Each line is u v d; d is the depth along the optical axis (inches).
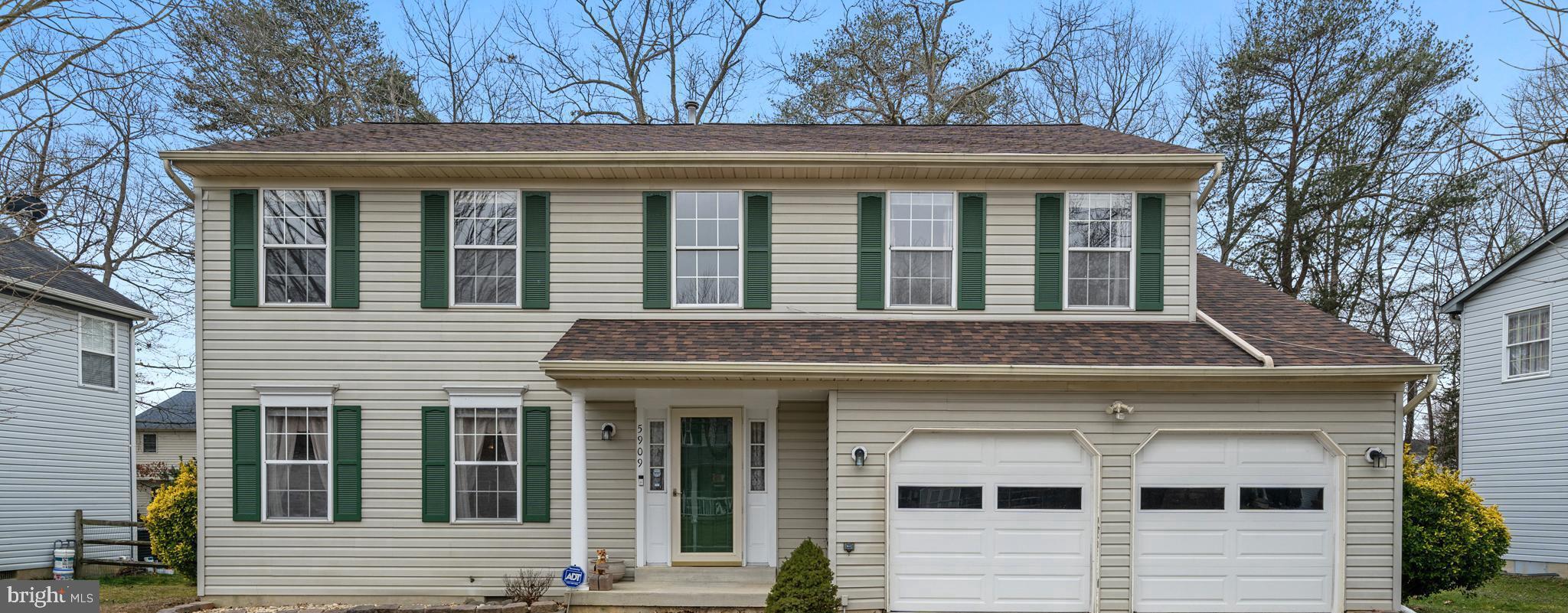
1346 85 842.8
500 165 452.1
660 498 449.4
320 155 445.7
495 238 466.3
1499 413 718.5
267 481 451.5
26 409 633.6
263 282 456.4
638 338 427.8
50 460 655.8
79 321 691.4
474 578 449.1
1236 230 959.6
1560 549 650.2
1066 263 468.8
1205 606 400.5
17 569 620.4
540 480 452.4
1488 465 730.2
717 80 1053.2
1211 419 402.6
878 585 398.6
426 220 462.3
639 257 467.5
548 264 464.4
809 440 452.4
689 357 398.3
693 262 471.8
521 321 462.3
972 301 466.9
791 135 567.2
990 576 402.3
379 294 459.2
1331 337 433.1
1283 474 404.5
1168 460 404.8
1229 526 403.2
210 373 453.7
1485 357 737.6
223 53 836.6
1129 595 398.9
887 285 468.1
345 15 921.5
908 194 473.1
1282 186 919.0
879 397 404.2
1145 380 394.0
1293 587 400.8
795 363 390.9
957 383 399.2
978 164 454.0
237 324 455.5
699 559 446.3
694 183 469.7
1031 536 403.9
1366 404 402.0
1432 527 416.8
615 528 451.8
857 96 1024.9
